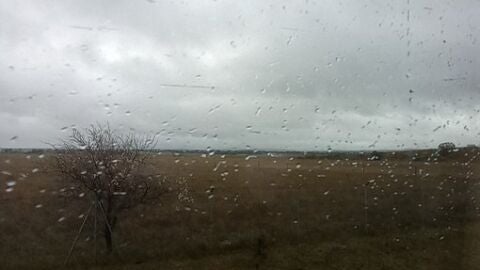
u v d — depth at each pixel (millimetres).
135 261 9117
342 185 13875
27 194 9250
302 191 13117
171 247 9812
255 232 10969
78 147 9156
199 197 11578
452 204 14344
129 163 9602
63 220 9336
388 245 10938
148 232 10242
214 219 11086
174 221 10734
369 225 12234
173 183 11203
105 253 9039
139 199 9914
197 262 9305
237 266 9203
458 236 11773
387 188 14375
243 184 12578
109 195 9367
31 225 9094
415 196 14516
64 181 9188
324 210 12633
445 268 9297
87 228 9398
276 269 9180
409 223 12875
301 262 9617
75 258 8641
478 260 9891
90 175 9172
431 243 11156
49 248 8734
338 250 10484
